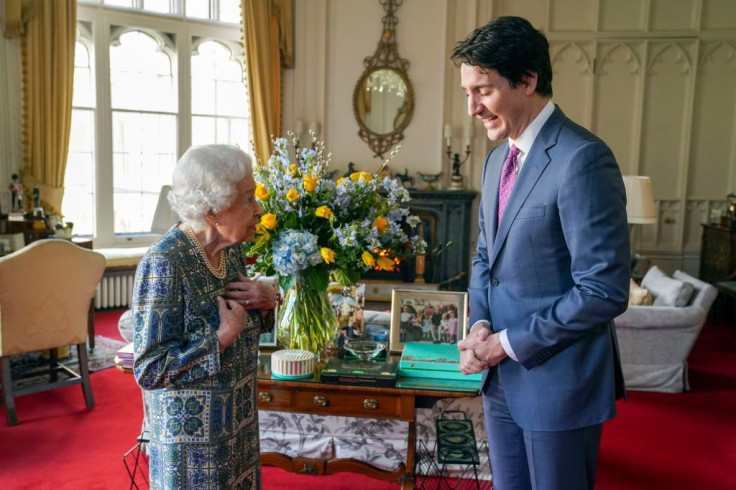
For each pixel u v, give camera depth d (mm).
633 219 5309
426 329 2707
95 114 6957
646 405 4309
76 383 3994
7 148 6336
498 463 1785
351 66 8008
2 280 3545
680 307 4566
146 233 7465
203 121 7730
